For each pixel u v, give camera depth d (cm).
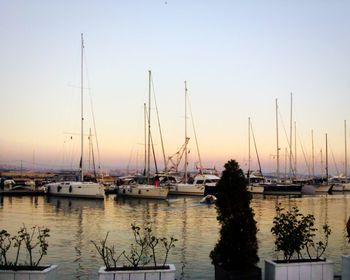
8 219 3600
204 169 8319
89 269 1631
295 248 1062
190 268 1644
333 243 2231
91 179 7406
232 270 995
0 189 6975
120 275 926
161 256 1891
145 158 7225
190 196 6775
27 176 10150
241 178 1042
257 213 4188
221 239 1036
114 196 6750
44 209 4572
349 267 1057
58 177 8719
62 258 1848
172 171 8300
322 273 1021
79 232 2772
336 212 4400
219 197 1048
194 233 2683
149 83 6906
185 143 7662
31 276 903
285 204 5509
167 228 2962
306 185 7881
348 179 10781
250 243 1018
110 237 2531
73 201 5628
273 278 1012
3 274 905
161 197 6050
